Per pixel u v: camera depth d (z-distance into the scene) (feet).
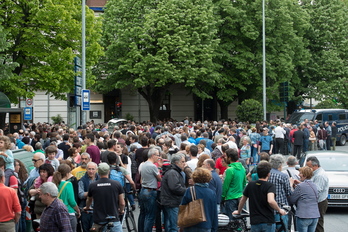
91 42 93.20
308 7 150.51
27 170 33.37
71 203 25.39
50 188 21.02
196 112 155.53
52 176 26.86
